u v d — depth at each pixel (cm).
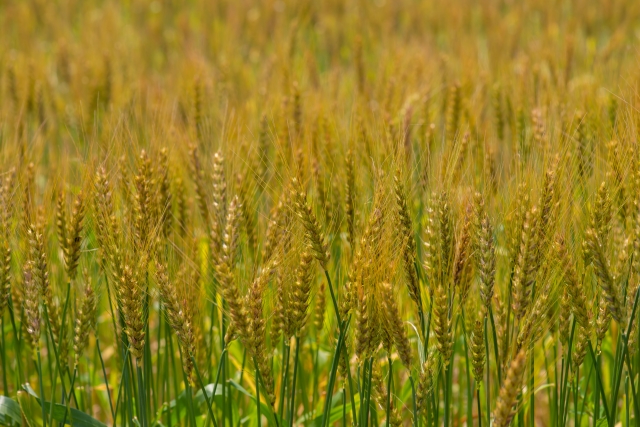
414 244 437
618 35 1124
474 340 422
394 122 651
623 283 430
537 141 584
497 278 485
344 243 505
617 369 457
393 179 441
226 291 409
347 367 438
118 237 452
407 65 961
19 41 1549
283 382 456
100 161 504
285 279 443
